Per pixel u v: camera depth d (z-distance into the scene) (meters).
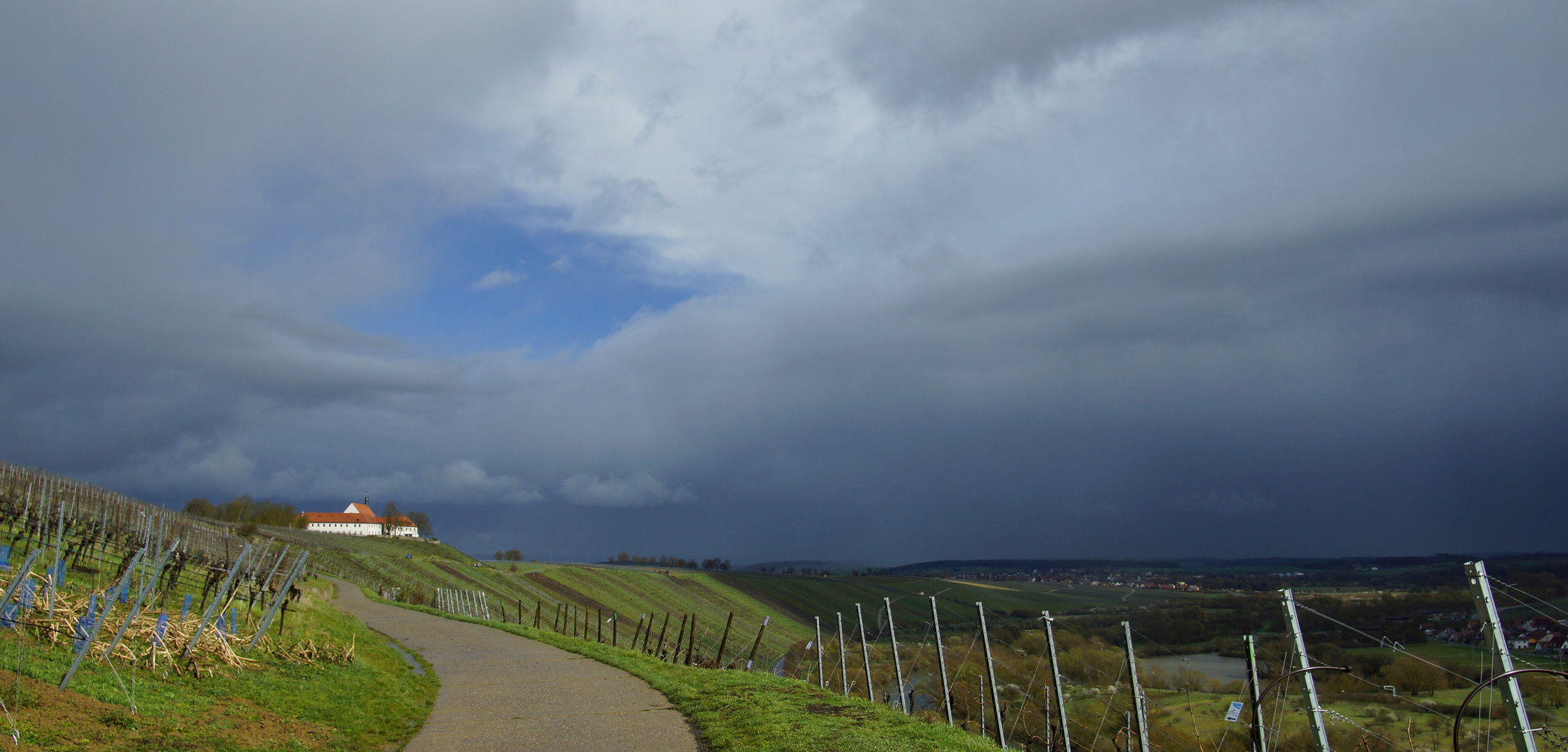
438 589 79.75
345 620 32.94
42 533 26.22
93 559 27.11
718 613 100.06
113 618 16.09
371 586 80.81
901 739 13.59
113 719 11.88
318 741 13.59
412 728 15.57
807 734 13.91
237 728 13.12
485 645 29.67
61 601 15.80
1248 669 10.11
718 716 16.02
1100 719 19.08
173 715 12.87
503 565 117.12
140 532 33.22
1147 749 11.85
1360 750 11.35
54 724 10.97
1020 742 18.69
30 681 12.20
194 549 33.00
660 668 23.36
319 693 16.69
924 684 22.56
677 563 182.62
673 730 15.35
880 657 26.08
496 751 13.87
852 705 16.66
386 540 138.38
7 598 12.80
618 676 22.02
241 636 19.95
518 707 17.69
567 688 20.08
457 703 18.16
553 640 31.50
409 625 37.50
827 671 26.06
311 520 197.12
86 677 13.30
